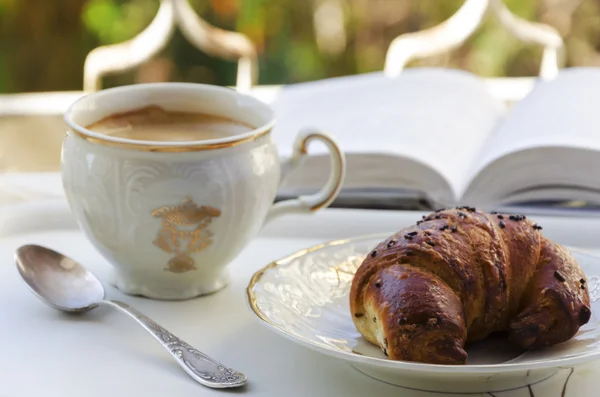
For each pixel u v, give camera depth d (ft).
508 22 3.85
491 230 1.92
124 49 3.86
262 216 2.09
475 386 1.83
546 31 3.95
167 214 2.00
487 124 2.88
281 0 6.12
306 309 1.98
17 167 4.48
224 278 2.14
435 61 6.15
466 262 1.87
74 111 2.09
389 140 2.59
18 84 6.20
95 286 2.08
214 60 6.27
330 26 6.21
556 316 1.86
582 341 1.90
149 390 1.83
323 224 2.40
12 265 2.20
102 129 2.13
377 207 2.54
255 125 2.15
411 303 1.82
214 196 2.00
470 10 3.77
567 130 2.50
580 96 2.72
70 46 6.20
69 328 1.99
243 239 2.07
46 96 4.54
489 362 1.87
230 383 1.83
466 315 1.87
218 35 3.97
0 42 6.12
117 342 1.96
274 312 1.92
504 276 1.88
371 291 1.87
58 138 4.63
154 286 2.09
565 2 5.98
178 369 1.89
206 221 2.01
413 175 2.50
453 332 1.81
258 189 2.05
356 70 6.32
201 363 1.87
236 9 6.06
